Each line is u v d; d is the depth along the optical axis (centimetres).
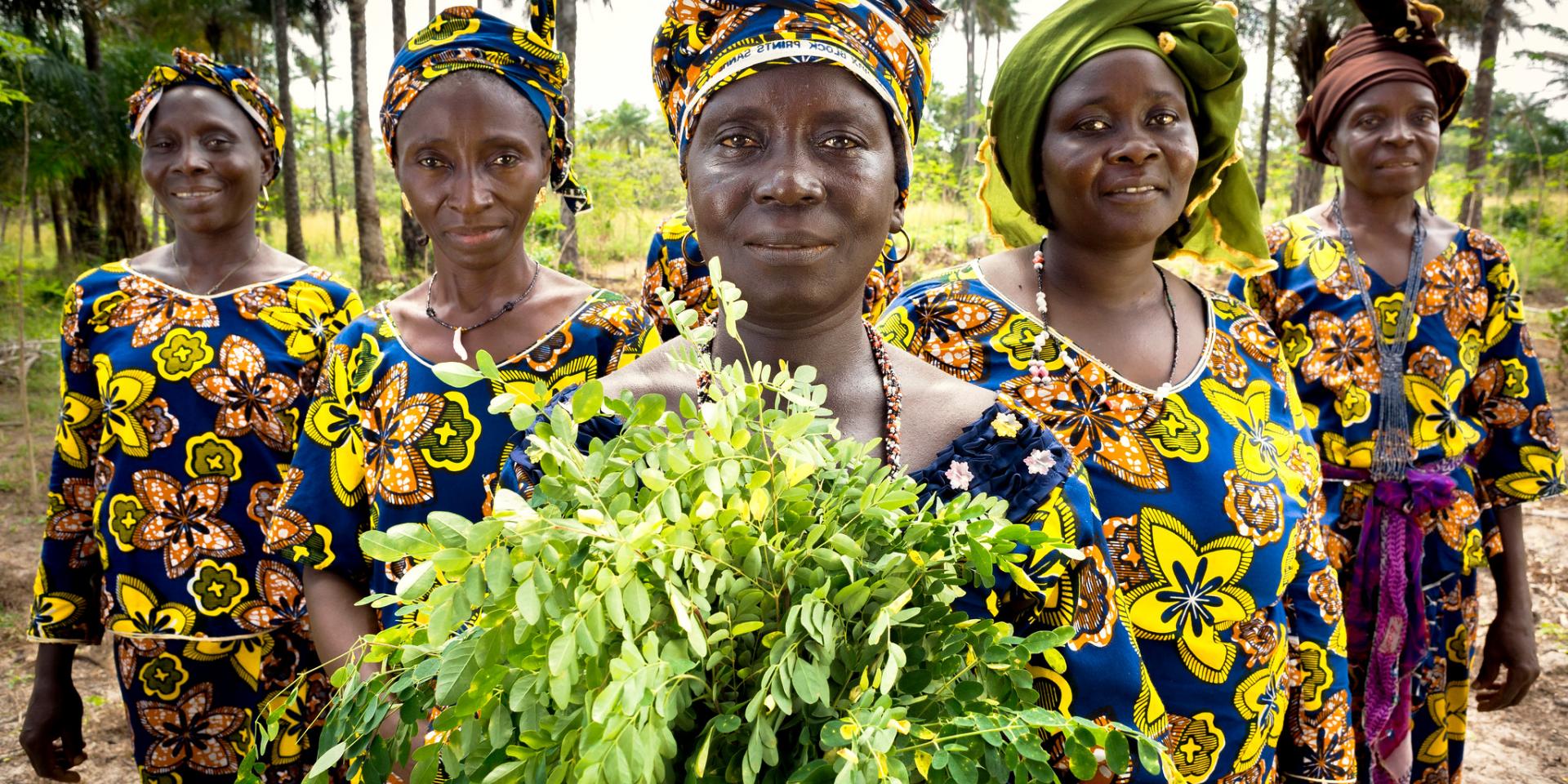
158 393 245
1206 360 179
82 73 1358
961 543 101
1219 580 167
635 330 202
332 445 189
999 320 178
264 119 267
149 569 245
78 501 256
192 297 252
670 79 138
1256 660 170
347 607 186
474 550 80
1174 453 169
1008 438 125
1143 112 167
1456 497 268
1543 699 403
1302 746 185
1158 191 168
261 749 109
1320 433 273
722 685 95
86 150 1386
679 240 203
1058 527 122
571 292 204
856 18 120
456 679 86
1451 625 271
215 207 252
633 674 77
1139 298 182
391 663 103
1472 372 277
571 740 80
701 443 91
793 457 92
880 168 119
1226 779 170
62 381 257
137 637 245
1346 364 271
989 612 118
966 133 3222
